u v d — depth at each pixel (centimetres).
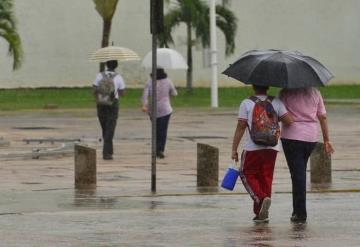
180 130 5944
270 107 2314
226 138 5344
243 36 11731
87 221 2364
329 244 2019
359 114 7562
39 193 2969
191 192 3008
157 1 3069
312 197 2870
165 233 2170
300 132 2331
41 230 2211
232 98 9956
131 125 6378
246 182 2341
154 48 3062
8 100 9512
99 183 3259
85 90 10938
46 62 11188
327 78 2350
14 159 4119
